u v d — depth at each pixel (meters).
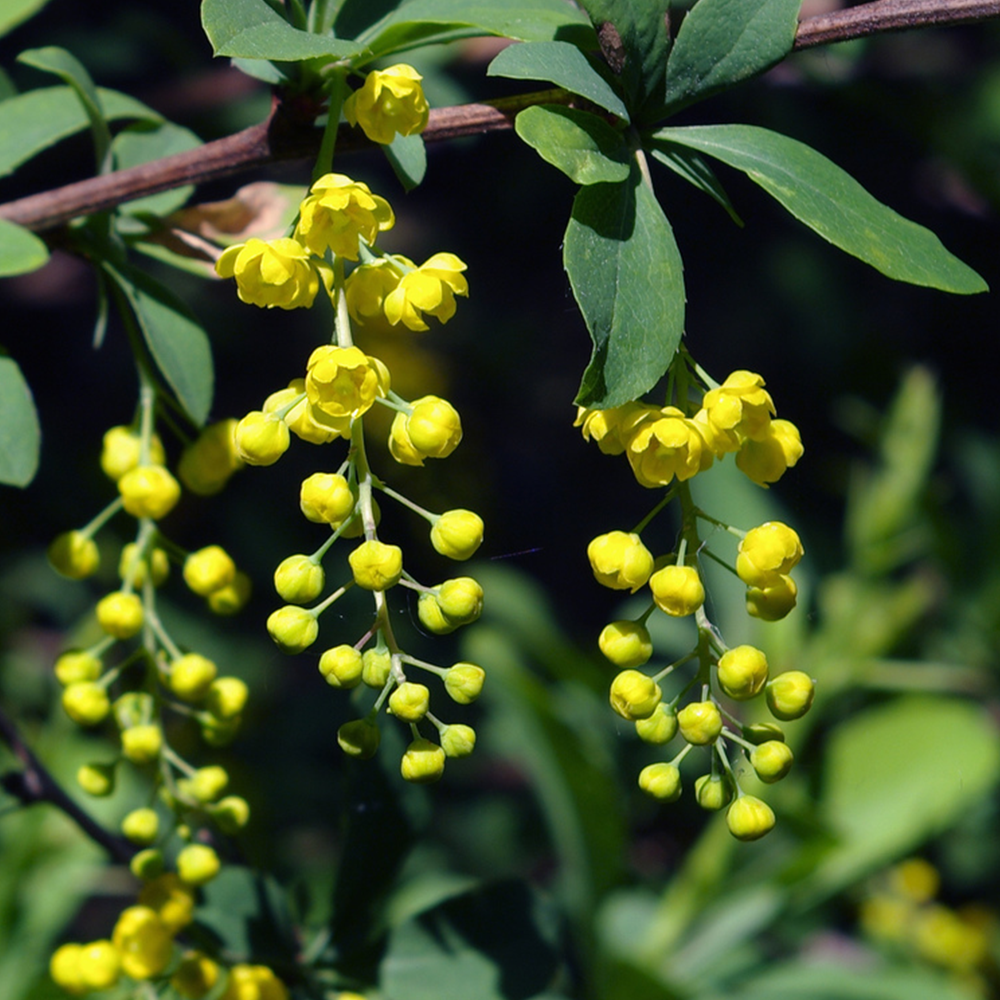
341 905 2.26
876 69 4.80
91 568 2.24
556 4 1.92
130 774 3.80
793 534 1.58
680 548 1.61
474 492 7.65
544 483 8.20
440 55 3.31
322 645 5.55
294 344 7.79
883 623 3.78
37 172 5.04
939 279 1.64
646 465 1.59
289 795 5.45
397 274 1.59
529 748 3.17
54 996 2.36
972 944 4.64
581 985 3.04
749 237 7.23
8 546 6.29
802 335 7.42
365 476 1.54
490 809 5.67
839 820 3.65
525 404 8.33
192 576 2.20
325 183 1.51
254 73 1.89
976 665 4.13
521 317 8.18
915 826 3.55
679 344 1.59
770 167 1.70
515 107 1.91
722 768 1.62
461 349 8.03
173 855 2.49
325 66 1.87
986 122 4.78
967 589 4.18
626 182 1.64
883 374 6.93
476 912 2.28
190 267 2.30
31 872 3.49
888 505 3.80
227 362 7.66
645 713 1.60
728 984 3.74
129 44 5.63
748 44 1.73
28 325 8.55
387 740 2.29
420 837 2.29
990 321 7.48
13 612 6.04
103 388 8.23
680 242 7.23
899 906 4.66
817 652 3.77
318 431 1.54
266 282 1.53
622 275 1.58
